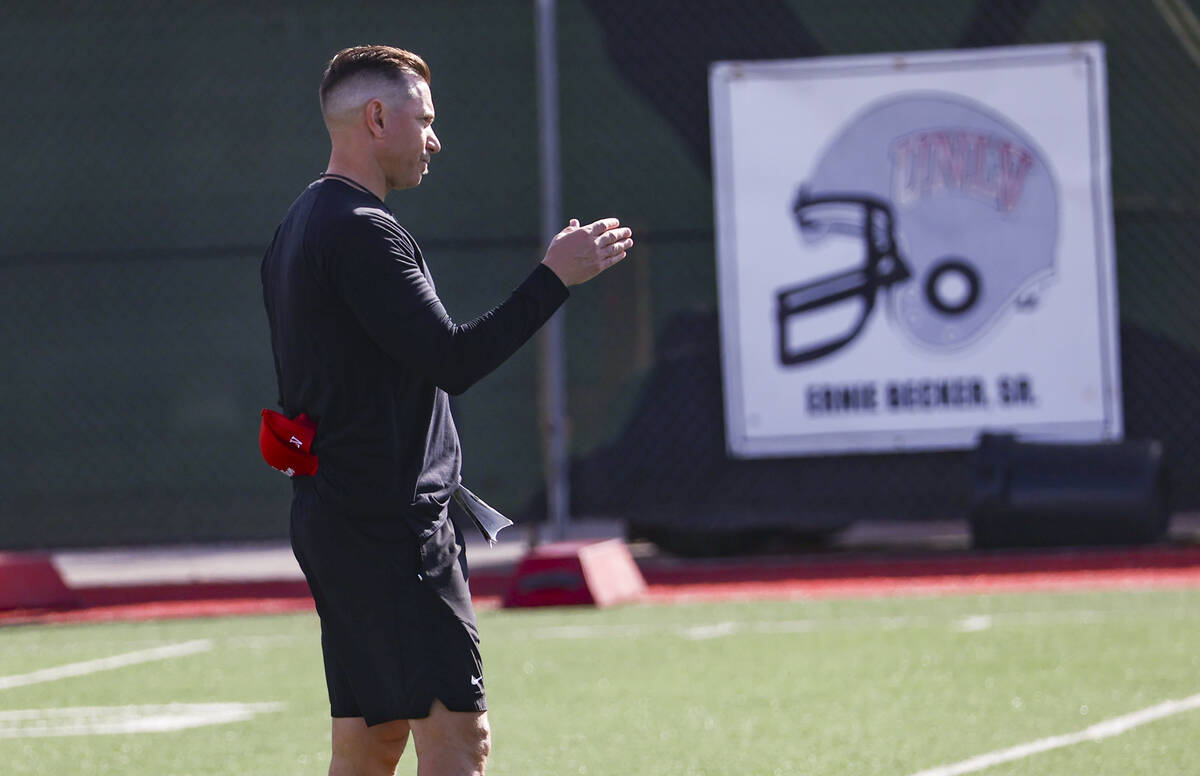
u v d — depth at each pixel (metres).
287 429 13.06
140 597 42.88
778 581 41.72
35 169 45.28
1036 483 43.22
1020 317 44.62
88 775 21.64
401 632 13.02
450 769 13.07
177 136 45.22
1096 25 45.41
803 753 21.58
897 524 50.34
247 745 23.34
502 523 13.99
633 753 21.88
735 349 44.56
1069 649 29.47
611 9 45.25
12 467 44.97
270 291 13.66
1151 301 45.41
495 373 45.25
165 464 44.91
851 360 44.66
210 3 45.16
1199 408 45.31
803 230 44.66
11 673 31.22
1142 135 45.53
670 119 45.25
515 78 45.38
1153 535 42.69
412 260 12.88
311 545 13.20
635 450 45.09
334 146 13.55
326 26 45.28
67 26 45.22
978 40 45.41
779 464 44.94
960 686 26.22
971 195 44.75
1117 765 20.28
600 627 34.47
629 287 45.25
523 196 45.28
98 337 45.12
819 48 45.25
